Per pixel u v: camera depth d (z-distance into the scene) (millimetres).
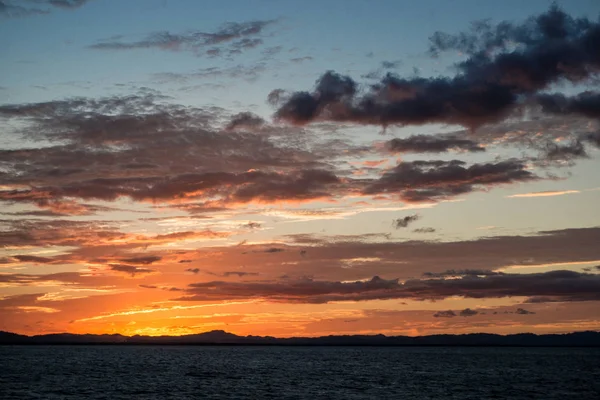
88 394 106125
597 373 173750
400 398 103750
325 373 167750
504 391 116688
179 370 176750
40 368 175625
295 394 109375
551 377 155250
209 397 103625
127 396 103875
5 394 104812
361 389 118812
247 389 117500
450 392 114062
